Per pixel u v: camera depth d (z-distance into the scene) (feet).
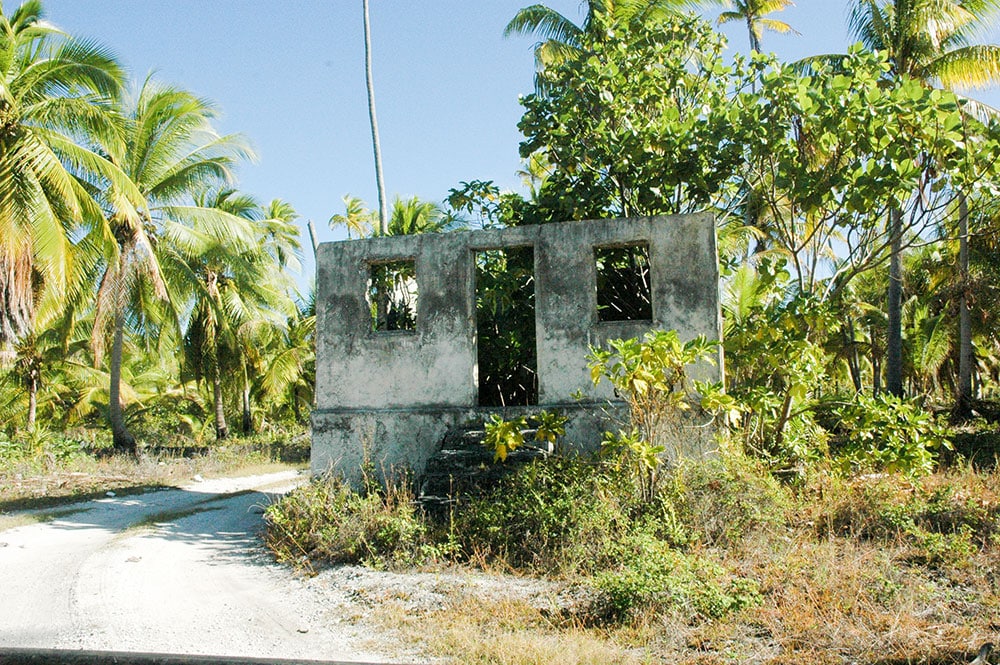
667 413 30.50
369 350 37.04
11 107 50.57
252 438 100.17
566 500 27.48
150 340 77.41
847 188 34.94
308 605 22.65
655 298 34.30
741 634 18.69
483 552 26.94
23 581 25.27
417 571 25.89
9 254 48.08
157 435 101.30
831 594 20.74
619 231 34.94
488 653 17.62
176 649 18.56
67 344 79.97
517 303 41.96
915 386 120.88
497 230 36.27
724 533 27.22
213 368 90.79
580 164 43.16
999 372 125.70
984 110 66.18
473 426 35.17
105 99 55.98
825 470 35.06
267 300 93.86
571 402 34.50
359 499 30.22
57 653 11.19
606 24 47.01
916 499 30.32
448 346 36.22
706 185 38.88
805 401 36.42
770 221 58.44
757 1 78.28
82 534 34.60
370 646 18.67
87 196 53.16
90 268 66.13
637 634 18.80
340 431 36.60
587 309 34.86
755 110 36.83
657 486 29.30
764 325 34.19
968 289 75.61
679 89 44.73
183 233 68.74
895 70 68.18
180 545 31.83
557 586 23.25
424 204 82.02
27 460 57.16
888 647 17.34
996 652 16.44
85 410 100.58
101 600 22.88
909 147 34.22
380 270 41.24
